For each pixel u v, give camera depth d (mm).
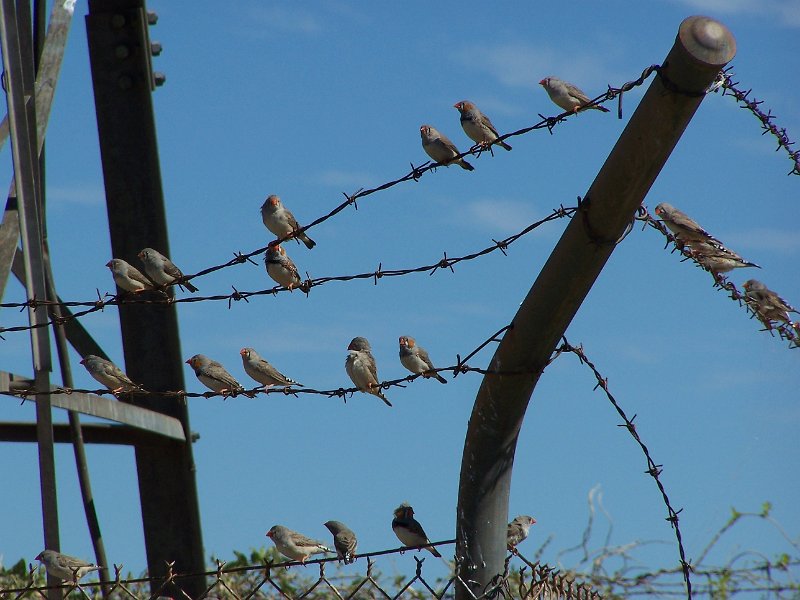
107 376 15352
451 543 11336
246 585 17594
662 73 9828
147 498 17234
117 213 17547
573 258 10594
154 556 17141
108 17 17578
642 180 10172
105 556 16562
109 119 17625
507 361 11047
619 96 10805
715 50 9656
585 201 10477
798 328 12898
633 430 11477
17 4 15328
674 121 9898
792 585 13789
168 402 17172
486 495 11297
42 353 14023
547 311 10781
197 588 17000
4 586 16578
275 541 15078
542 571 10953
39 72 15820
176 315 17188
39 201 14875
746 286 14797
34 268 14156
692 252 13273
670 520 11484
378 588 10906
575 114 11195
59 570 13828
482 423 11281
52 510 13953
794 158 12484
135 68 17594
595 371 11414
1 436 16547
